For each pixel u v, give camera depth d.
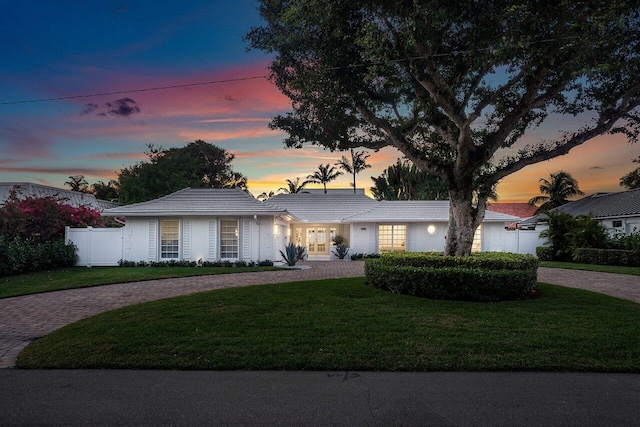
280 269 18.16
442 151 14.18
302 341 6.38
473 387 4.82
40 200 19.56
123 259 20.00
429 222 24.67
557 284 13.25
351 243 25.42
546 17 9.03
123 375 5.25
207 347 6.12
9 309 9.45
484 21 8.87
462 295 9.61
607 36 8.77
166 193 30.83
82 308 9.53
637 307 9.04
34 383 4.98
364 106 12.23
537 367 5.43
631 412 4.16
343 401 4.44
